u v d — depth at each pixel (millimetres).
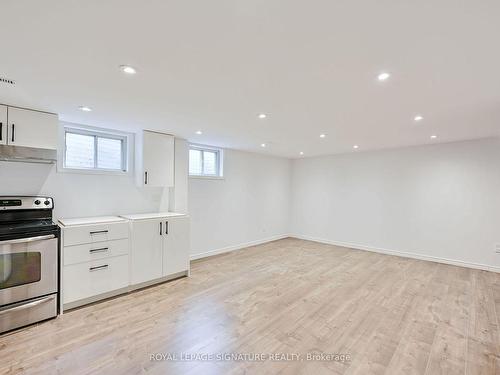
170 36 1375
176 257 3729
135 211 3867
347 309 2850
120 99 2363
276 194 6531
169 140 3916
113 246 3080
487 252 4191
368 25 1260
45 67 1740
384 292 3316
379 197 5371
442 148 4590
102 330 2389
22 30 1314
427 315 2729
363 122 3123
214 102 2426
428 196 4754
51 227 2615
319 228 6355
